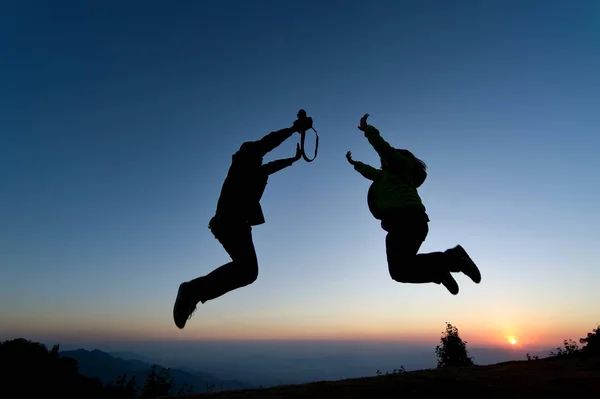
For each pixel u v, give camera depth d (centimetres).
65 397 2241
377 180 411
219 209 350
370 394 391
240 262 338
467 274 364
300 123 384
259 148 362
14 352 2469
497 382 406
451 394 370
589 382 379
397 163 376
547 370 459
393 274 367
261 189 367
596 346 586
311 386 448
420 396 369
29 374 2312
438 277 364
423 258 361
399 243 360
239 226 342
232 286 335
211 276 333
